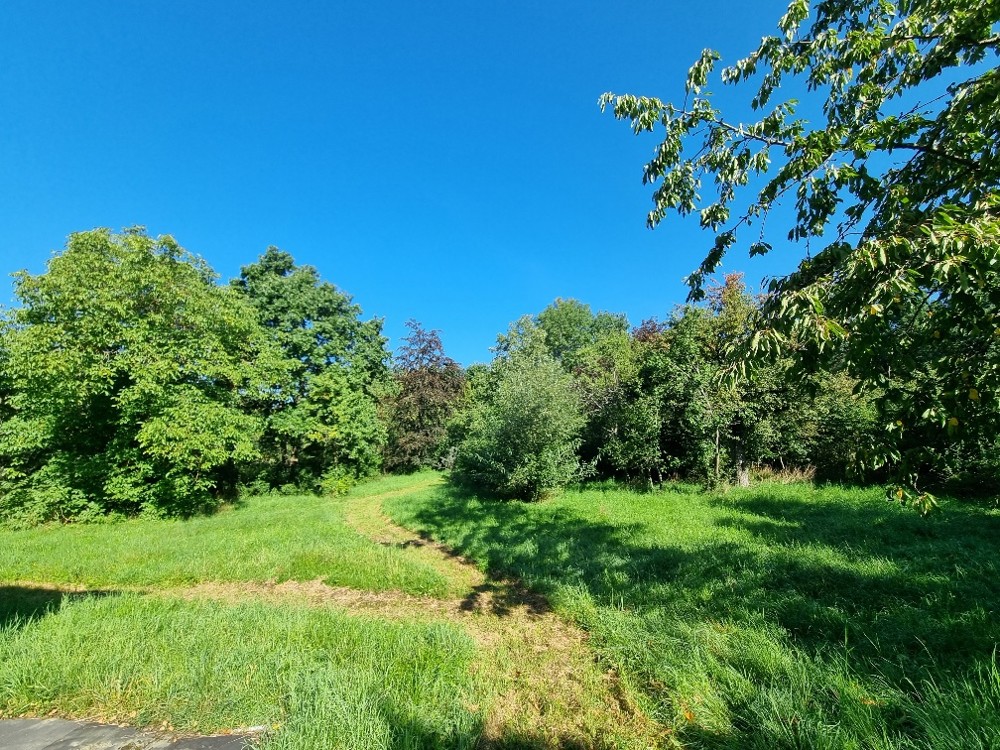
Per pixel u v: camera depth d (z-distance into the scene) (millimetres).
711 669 3527
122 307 11586
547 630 4910
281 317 19266
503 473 14031
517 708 3416
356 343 22391
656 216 3764
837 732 2541
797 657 3486
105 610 4922
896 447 2543
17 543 9102
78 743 2705
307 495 18422
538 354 17781
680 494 13008
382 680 3424
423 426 26703
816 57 3275
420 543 9289
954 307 2404
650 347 16484
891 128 2703
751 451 13266
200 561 7367
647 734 3037
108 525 11484
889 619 3982
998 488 9039
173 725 2879
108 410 12906
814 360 2467
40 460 12633
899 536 6883
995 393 2230
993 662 2779
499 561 7473
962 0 2576
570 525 9555
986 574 4914
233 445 14133
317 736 2648
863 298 2217
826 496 10602
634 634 4309
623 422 15641
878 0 3211
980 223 1832
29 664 3420
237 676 3350
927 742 2398
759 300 12344
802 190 3131
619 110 3447
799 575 5422
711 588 5234
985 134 2494
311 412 19250
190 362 12844
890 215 2689
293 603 5844
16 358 10891
